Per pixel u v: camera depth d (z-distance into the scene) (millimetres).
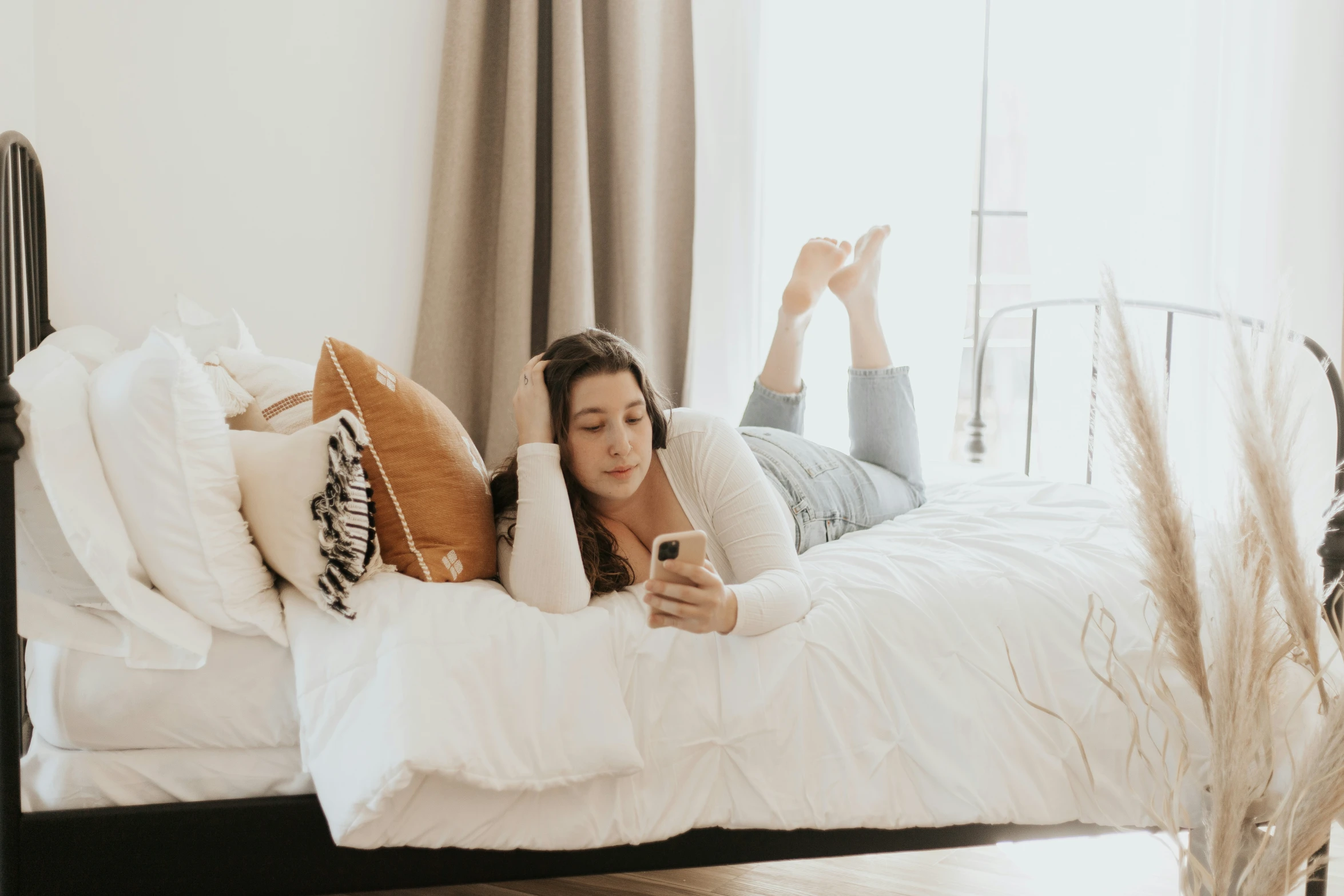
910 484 1807
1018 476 1915
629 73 2375
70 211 2113
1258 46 2725
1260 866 619
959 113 2631
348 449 1060
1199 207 2691
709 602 1026
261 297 2273
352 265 2336
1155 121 2689
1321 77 2719
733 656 1104
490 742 979
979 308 2988
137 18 2127
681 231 2533
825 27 2602
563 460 1235
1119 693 741
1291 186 2740
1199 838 900
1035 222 2736
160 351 1002
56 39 2078
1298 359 632
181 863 988
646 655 1095
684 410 1353
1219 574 628
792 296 1730
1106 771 1132
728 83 2553
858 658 1132
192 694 1020
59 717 998
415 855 1025
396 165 2348
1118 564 1282
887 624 1172
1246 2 2719
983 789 1091
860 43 2605
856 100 2615
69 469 977
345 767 934
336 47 2279
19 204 1629
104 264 2150
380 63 2314
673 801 1063
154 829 980
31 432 941
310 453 1055
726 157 2566
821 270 1736
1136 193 2697
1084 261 2701
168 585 1020
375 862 1019
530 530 1156
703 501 1279
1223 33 2688
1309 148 2734
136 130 2146
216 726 1021
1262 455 591
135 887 981
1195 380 2703
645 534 1313
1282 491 593
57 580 990
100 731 1002
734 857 1093
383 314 2371
